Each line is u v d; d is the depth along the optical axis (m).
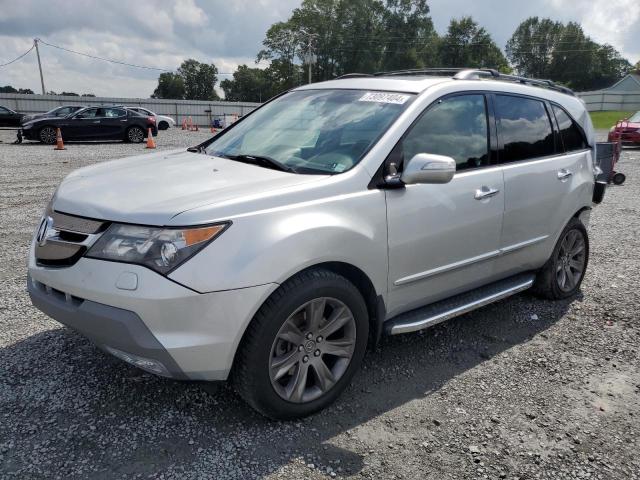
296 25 80.69
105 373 3.41
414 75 4.41
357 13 80.56
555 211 4.51
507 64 90.31
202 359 2.64
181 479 2.55
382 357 3.82
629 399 3.42
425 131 3.56
